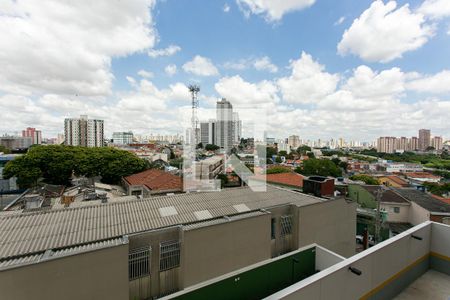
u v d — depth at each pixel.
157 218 7.64
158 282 6.63
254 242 8.11
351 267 4.59
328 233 10.73
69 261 5.08
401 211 19.39
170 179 23.47
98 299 5.40
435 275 6.32
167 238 6.85
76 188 24.38
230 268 7.54
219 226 7.29
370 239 16.22
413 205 18.95
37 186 27.75
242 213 8.45
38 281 4.76
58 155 29.44
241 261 7.80
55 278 4.93
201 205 8.98
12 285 4.52
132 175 29.92
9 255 5.20
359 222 17.22
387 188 23.22
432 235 6.67
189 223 7.36
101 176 32.50
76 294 5.16
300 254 9.12
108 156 31.95
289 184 21.81
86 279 5.27
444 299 5.43
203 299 6.77
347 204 11.62
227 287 7.25
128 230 6.77
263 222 8.36
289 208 9.90
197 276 6.89
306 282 3.92
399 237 5.74
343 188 23.98
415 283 6.02
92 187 24.70
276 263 8.45
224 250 7.41
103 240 6.03
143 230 6.82
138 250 6.38
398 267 5.66
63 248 5.54
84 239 6.14
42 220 7.02
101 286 5.45
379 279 5.20
